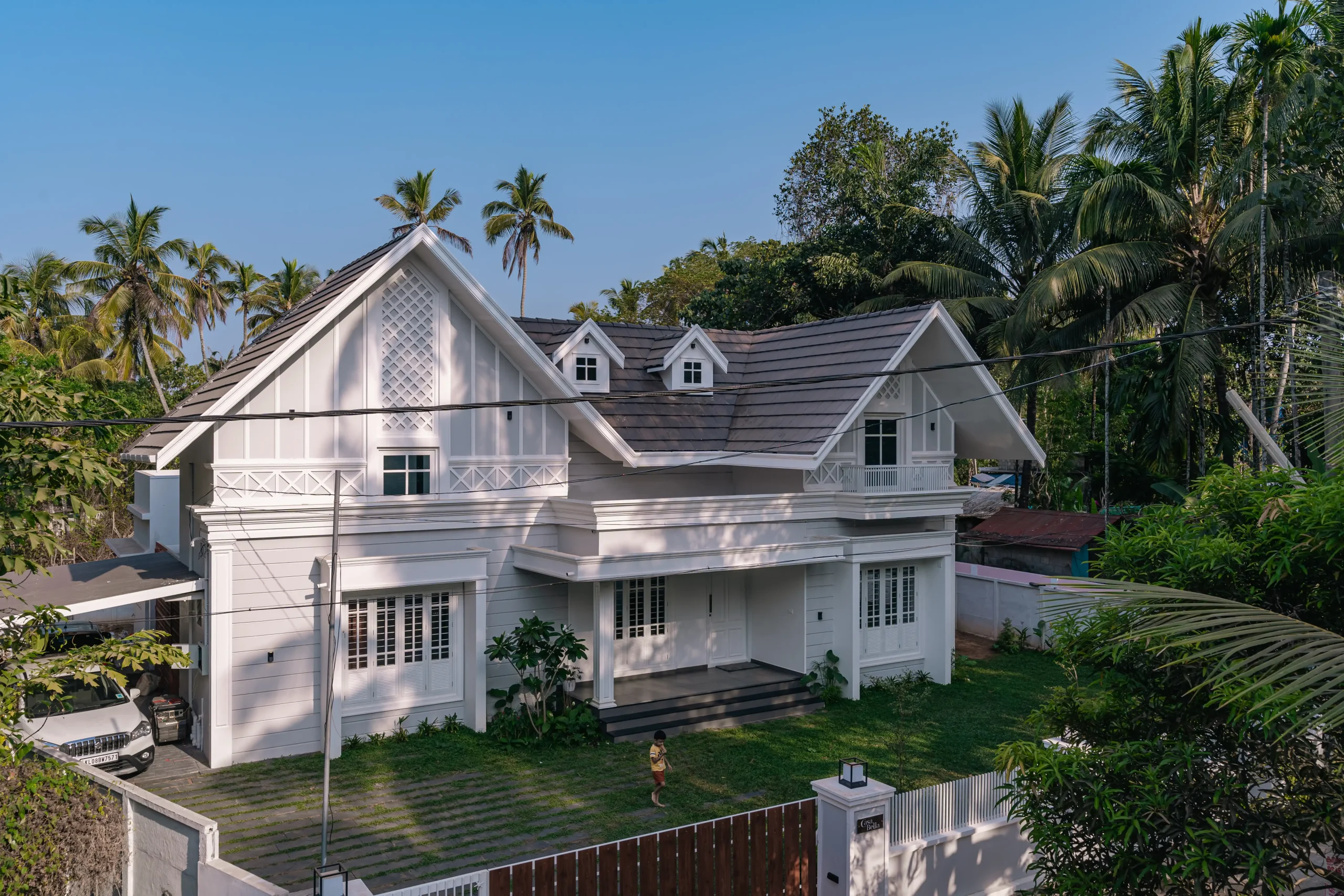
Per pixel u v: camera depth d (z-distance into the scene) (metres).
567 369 21.83
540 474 18.88
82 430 12.77
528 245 57.25
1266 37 23.00
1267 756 7.55
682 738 17.75
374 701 17.16
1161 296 25.86
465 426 18.06
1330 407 6.89
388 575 16.70
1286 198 23.00
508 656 17.23
